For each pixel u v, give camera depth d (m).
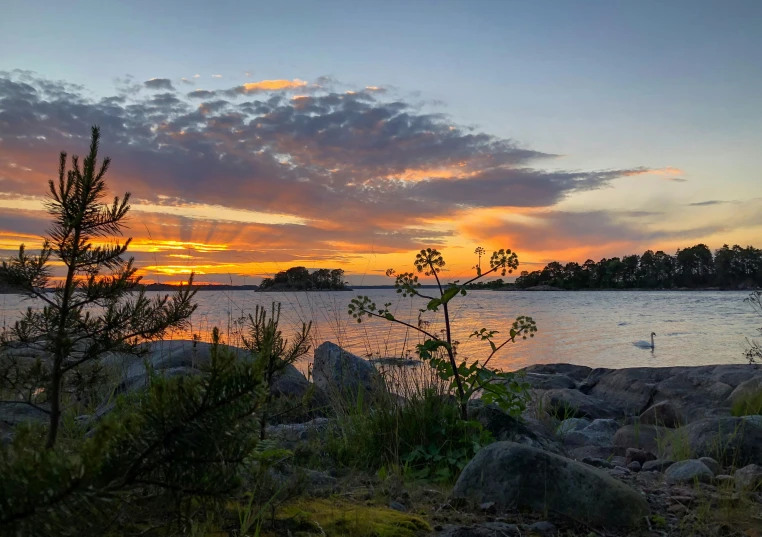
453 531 3.21
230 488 1.75
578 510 3.57
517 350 23.73
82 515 1.48
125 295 2.60
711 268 169.25
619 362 21.67
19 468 1.37
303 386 7.34
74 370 2.70
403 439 5.20
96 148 2.51
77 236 2.50
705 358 22.44
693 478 4.64
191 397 1.71
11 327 2.38
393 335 10.39
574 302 86.88
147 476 1.69
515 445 4.00
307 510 3.27
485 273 5.50
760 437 5.68
